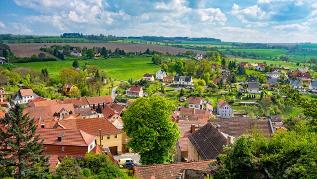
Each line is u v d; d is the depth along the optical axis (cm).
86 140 6856
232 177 3084
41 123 9369
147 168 4153
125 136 8775
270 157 2981
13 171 3947
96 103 15950
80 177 3769
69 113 13075
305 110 4400
